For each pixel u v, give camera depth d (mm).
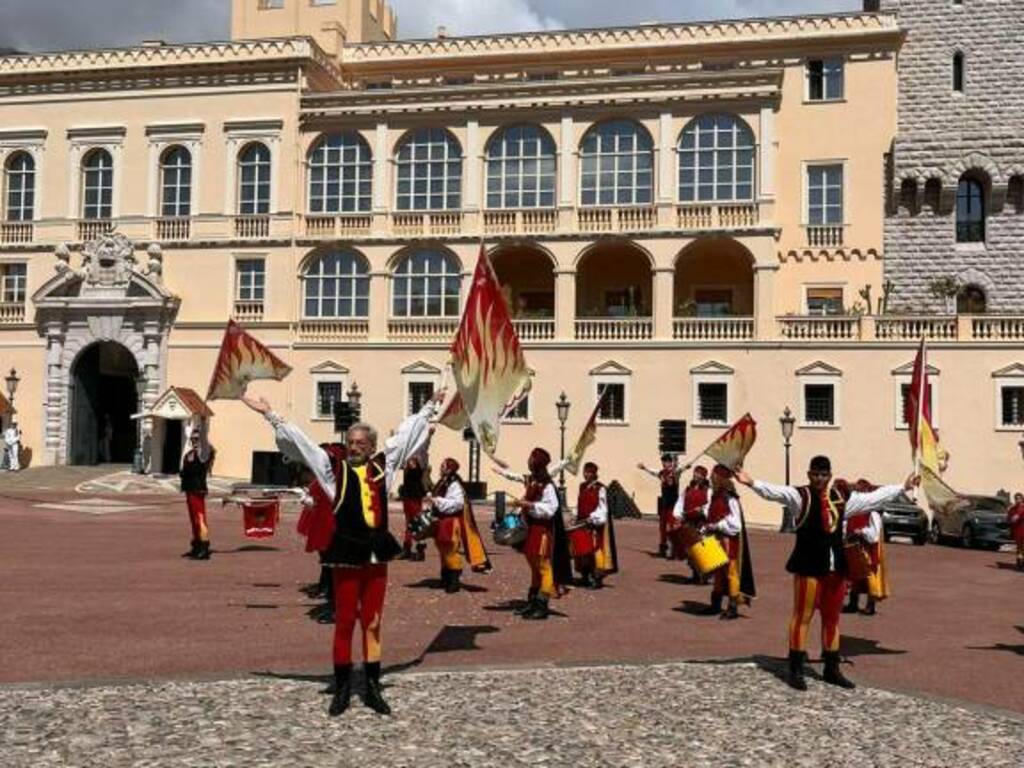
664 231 46656
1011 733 10797
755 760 9531
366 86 55438
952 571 27688
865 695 12289
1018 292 48000
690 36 51375
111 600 17953
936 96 49219
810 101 49500
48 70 52875
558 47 53000
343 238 49844
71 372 51594
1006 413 42406
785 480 43094
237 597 18562
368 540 10672
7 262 53062
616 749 9688
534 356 47094
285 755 9180
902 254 48719
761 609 19391
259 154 51188
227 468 49969
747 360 44969
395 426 48594
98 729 9852
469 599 19281
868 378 43719
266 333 50250
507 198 49062
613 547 21734
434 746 9586
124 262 51219
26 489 44562
